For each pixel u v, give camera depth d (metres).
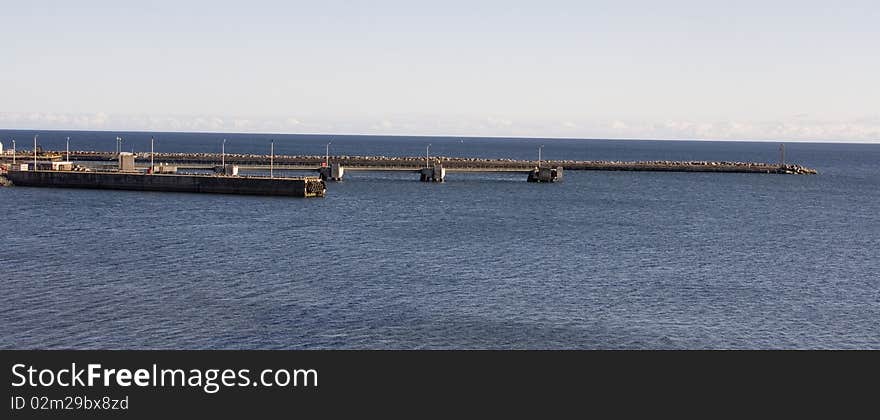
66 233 129.12
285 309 84.12
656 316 85.19
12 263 103.75
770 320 84.88
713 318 85.00
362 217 159.88
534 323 81.62
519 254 120.38
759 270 112.88
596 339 77.06
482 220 161.00
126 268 102.06
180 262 106.81
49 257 108.31
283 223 147.12
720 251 129.62
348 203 183.88
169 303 85.44
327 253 116.56
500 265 110.62
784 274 110.12
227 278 97.56
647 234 148.38
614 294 94.31
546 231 147.75
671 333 79.44
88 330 75.94
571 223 161.12
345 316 82.25
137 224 140.50
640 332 79.50
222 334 75.75
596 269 109.75
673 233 151.12
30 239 122.81
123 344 72.81
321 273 101.88
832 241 146.38
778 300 93.56
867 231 162.38
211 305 84.94
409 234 138.25
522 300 90.38
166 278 96.81
